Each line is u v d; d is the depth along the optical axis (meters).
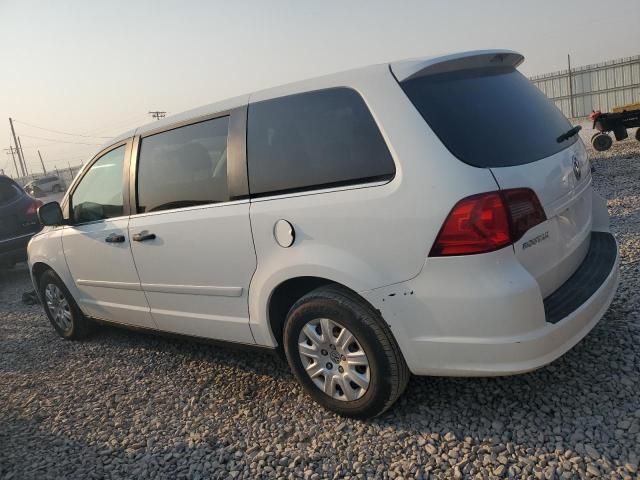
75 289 4.54
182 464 2.77
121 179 3.88
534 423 2.61
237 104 3.16
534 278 2.38
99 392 3.77
